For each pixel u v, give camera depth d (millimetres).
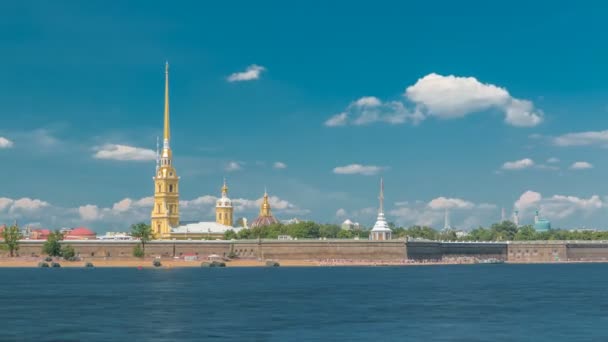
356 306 157375
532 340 110312
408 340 109812
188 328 121438
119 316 137500
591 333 117000
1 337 112188
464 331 118938
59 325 125000
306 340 109500
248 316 138000
